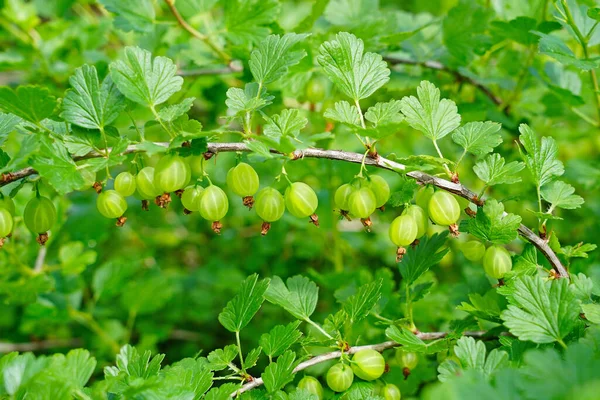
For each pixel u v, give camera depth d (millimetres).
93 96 810
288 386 899
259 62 832
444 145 1080
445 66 990
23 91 788
